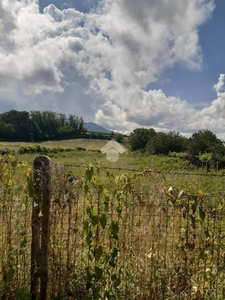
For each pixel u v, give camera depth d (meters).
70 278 3.04
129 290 3.03
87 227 2.93
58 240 3.10
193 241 3.07
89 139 87.94
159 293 3.02
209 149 36.47
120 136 98.12
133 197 3.13
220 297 3.07
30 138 83.56
